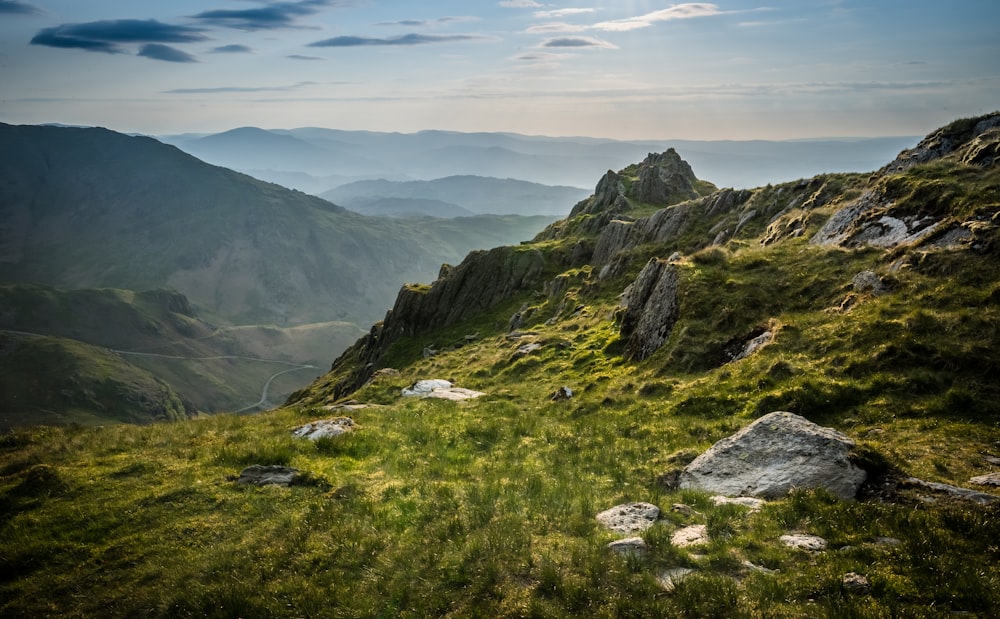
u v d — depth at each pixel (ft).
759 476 57.72
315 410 110.42
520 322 247.91
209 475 70.74
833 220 139.13
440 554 48.96
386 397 129.18
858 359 82.07
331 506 60.13
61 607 48.11
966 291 86.33
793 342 94.68
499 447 81.20
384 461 75.56
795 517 49.24
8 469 77.00
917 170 129.49
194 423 99.40
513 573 45.03
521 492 61.62
